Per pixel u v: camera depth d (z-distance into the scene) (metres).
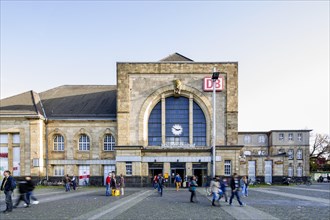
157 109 52.06
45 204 23.70
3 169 52.62
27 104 54.75
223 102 51.56
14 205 21.84
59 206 22.36
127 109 51.09
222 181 26.08
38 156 52.41
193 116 52.09
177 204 23.95
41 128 53.69
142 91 51.53
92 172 54.84
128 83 51.50
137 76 51.78
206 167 50.94
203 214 18.47
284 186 54.91
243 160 60.41
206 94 51.62
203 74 51.75
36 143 52.47
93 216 17.52
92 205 23.03
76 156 55.16
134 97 51.50
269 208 21.58
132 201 26.23
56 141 55.75
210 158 50.41
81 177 55.06
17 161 52.75
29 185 21.91
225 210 20.42
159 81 51.69
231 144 50.66
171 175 50.62
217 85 51.38
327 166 106.19
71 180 48.12
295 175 86.94
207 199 28.28
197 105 52.28
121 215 17.89
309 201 26.53
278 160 65.94
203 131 51.78
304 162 87.38
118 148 50.22
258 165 65.88
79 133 55.38
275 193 35.97
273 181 65.38
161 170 51.16
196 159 50.47
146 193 36.12
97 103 58.84
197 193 35.91
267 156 66.06
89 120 55.34
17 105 54.53
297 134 88.25
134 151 50.09
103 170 55.09
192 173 50.50
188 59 55.16
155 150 50.44
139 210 20.14
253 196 31.53
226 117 51.16
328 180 89.19
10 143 52.78
